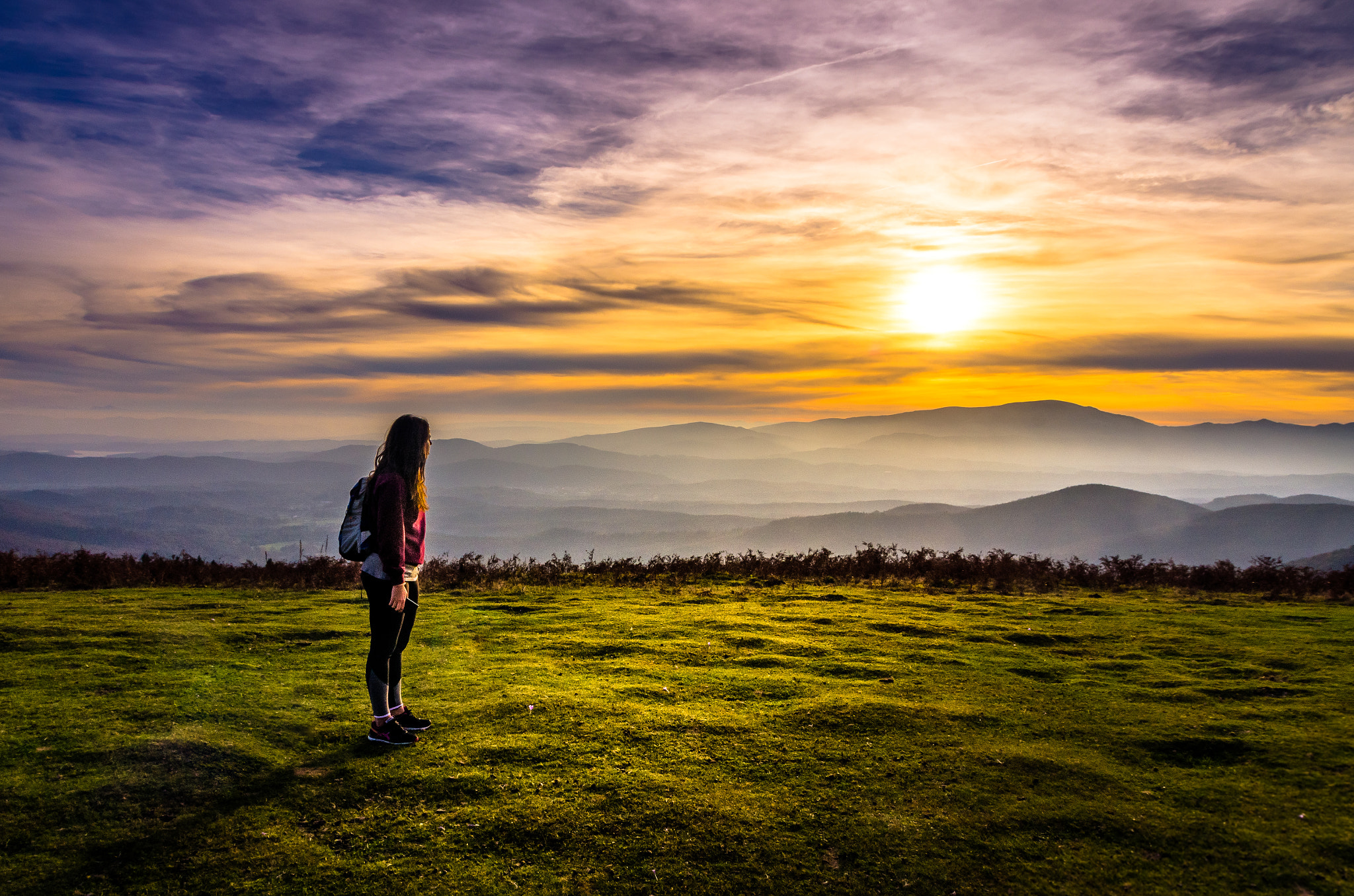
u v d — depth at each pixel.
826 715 6.52
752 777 5.27
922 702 7.01
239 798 4.86
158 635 9.60
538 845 4.36
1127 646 9.97
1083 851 4.39
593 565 20.05
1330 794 5.07
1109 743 6.04
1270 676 8.28
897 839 4.48
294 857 4.20
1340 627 11.54
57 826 4.39
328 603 13.63
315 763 5.43
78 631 9.72
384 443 6.04
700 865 4.20
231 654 8.78
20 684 7.13
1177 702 7.23
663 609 12.93
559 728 6.09
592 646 9.48
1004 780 5.29
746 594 15.29
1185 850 4.38
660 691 7.26
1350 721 6.55
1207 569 17.44
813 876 4.12
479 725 6.18
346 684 7.43
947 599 14.66
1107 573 18.14
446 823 4.58
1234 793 5.11
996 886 4.05
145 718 6.11
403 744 5.73
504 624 11.18
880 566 19.31
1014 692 7.51
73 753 5.32
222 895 3.85
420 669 8.16
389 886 3.95
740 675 8.02
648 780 5.16
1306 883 4.03
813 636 10.27
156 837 4.35
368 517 5.79
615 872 4.11
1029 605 13.88
